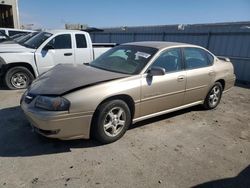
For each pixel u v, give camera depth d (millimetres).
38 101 3486
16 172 3104
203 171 3361
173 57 4750
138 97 4086
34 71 7191
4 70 6820
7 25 19594
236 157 3791
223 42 10945
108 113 3771
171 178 3164
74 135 3551
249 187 3094
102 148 3783
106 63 4734
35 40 7609
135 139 4148
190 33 12336
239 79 10445
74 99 3404
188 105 5234
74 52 7809
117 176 3129
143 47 4758
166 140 4199
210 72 5461
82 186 2906
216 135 4551
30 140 3916
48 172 3133
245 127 5031
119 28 17453
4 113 5039
